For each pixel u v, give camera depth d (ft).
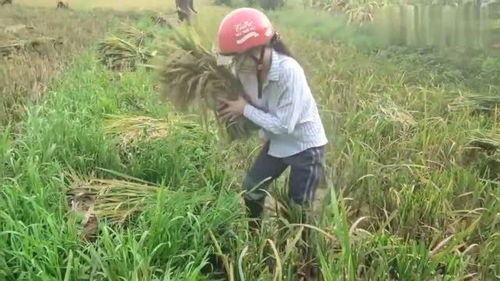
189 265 8.14
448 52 24.80
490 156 13.65
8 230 8.32
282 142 9.41
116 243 8.60
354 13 30.66
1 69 21.12
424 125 15.20
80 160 11.60
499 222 10.49
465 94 18.63
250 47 8.54
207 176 11.36
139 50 24.41
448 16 26.76
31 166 9.77
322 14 32.55
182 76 9.69
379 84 20.10
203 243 8.84
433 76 21.68
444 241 9.25
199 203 9.73
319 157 9.41
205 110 9.84
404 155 13.73
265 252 9.15
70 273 7.83
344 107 17.12
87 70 21.25
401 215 10.52
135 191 10.39
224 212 9.27
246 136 9.98
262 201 10.07
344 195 11.51
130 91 17.83
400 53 25.99
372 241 9.23
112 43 25.08
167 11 43.96
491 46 25.03
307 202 9.65
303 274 9.20
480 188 11.80
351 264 7.85
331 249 8.91
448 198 11.40
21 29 32.94
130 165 11.79
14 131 14.62
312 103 9.27
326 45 27.94
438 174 12.12
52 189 9.90
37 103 16.03
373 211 11.15
